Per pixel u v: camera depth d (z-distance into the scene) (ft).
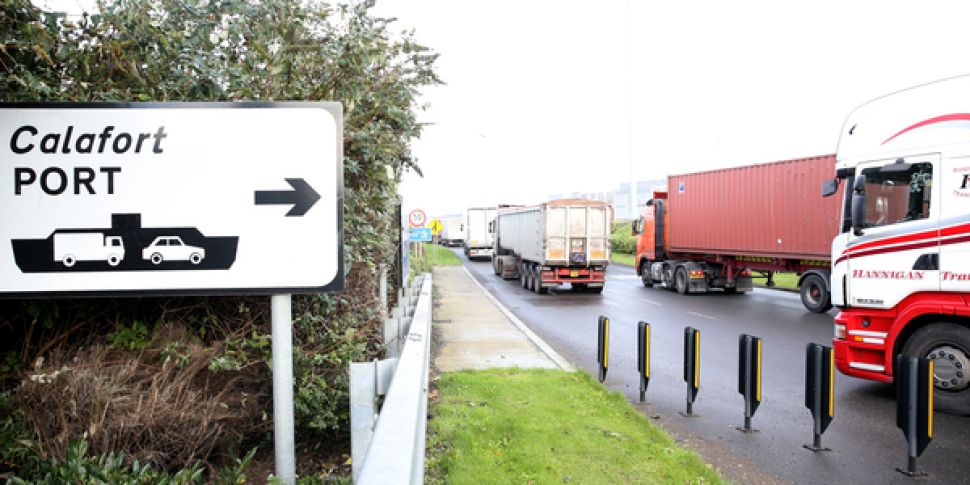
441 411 18.80
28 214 9.39
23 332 11.12
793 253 52.60
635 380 26.81
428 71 15.69
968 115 21.17
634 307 55.47
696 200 67.36
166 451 11.68
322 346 13.66
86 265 9.49
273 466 13.73
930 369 15.93
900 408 16.44
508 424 17.38
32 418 10.56
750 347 19.80
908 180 22.70
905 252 22.52
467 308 51.42
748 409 19.88
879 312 23.47
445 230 234.99
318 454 14.82
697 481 14.47
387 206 17.11
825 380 17.97
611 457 15.65
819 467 16.81
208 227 9.71
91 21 10.94
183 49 11.37
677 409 22.40
